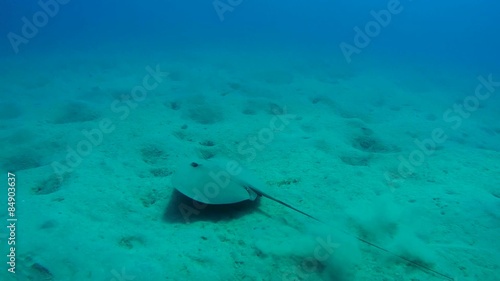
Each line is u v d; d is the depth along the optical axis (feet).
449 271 11.10
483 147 23.35
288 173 17.79
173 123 24.57
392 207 14.49
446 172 18.24
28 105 27.66
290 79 42.78
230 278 10.55
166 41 75.77
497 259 11.71
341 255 11.59
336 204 14.89
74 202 13.98
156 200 14.98
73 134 21.17
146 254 11.25
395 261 11.53
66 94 31.96
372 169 18.60
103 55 53.83
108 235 12.15
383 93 37.45
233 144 21.49
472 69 60.95
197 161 15.35
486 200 15.23
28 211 13.10
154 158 19.45
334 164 18.81
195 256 11.32
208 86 36.14
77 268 10.28
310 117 27.48
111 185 15.69
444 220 13.83
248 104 29.71
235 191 13.17
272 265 11.22
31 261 10.35
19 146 19.33
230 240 12.42
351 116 29.43
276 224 13.48
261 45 75.61
